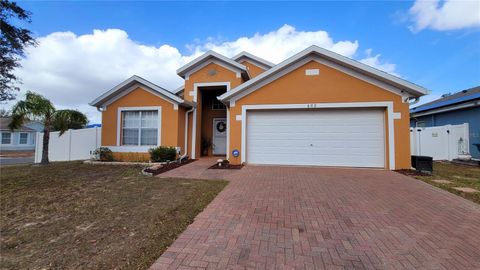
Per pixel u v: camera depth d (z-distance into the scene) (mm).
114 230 3662
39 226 3857
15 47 10203
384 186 6348
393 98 8969
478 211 4473
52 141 14188
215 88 13445
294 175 7836
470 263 2750
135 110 11656
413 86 8516
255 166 9664
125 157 11531
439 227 3752
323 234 3500
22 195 5680
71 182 7066
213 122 14820
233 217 4168
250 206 4750
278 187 6270
